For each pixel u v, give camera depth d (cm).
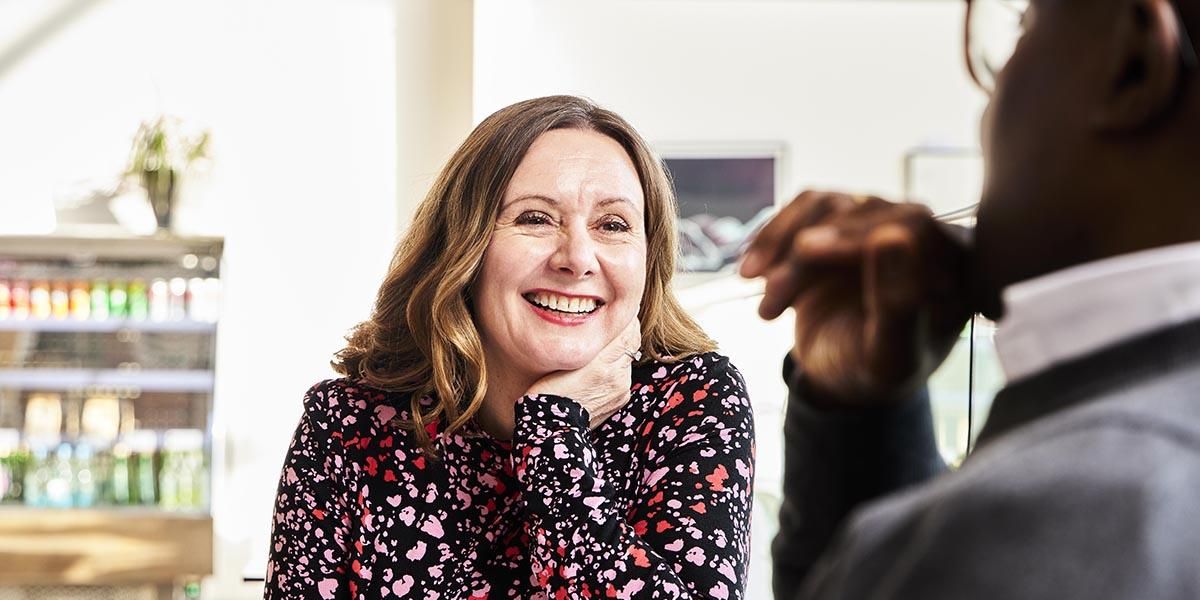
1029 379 48
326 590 151
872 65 542
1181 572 40
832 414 65
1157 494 40
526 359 149
